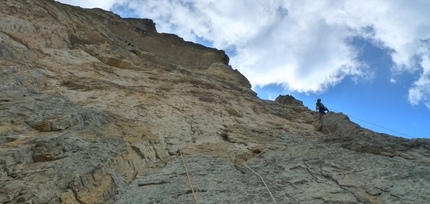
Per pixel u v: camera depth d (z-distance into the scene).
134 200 6.66
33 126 8.15
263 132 12.91
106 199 6.57
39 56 15.12
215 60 34.72
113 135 9.02
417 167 8.07
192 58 34.72
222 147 10.65
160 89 15.77
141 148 8.95
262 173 8.35
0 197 5.48
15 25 15.73
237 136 11.93
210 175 8.02
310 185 7.44
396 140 10.52
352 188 7.17
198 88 17.59
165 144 10.18
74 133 8.26
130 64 18.81
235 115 15.13
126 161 8.08
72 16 22.34
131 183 7.59
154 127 10.88
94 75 15.55
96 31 22.17
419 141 10.12
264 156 10.08
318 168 8.45
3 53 12.98
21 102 9.21
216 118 13.79
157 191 7.10
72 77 14.16
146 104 12.74
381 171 7.88
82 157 7.23
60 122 8.41
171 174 8.06
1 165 6.16
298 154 9.84
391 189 6.95
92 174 6.79
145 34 34.62
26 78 11.88
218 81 22.44
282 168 8.66
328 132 15.62
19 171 6.27
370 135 12.52
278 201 6.64
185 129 11.73
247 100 18.39
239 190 7.18
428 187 6.87
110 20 32.84
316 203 6.55
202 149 10.30
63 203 5.91
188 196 6.80
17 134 7.60
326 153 9.62
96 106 11.46
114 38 25.31
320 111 18.28
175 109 13.27
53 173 6.36
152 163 8.96
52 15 19.55
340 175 7.90
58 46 17.50
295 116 18.70
